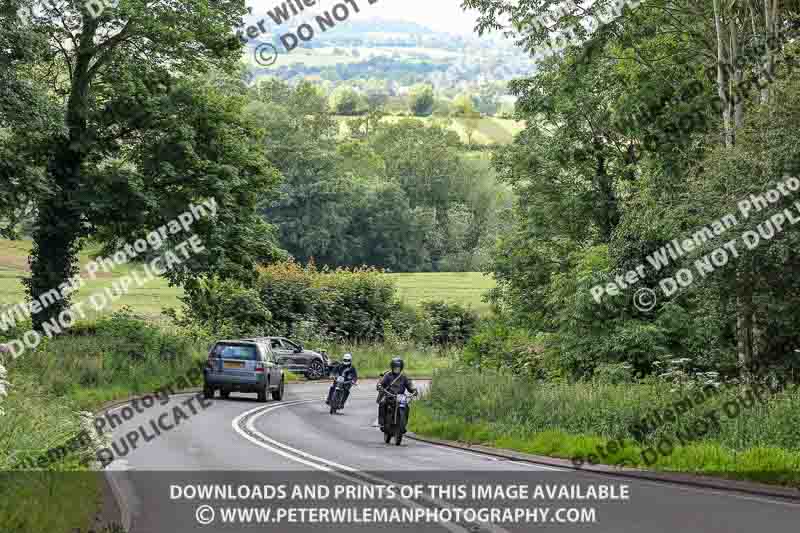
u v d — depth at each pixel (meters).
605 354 50.91
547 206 78.81
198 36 72.69
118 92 72.00
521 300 83.81
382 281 120.25
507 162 80.94
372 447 36.91
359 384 91.81
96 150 72.69
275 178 78.12
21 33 58.81
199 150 75.00
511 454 34.59
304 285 107.69
